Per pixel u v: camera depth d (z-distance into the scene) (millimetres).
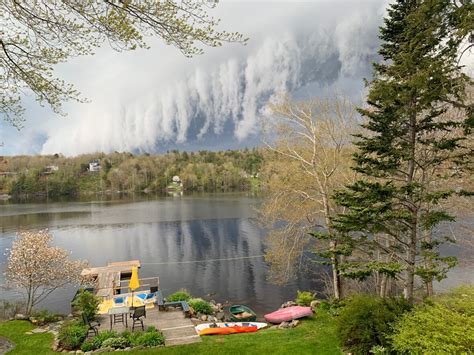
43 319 12984
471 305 8523
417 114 9883
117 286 20250
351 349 9000
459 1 8117
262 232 46656
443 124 9234
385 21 9844
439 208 14023
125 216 63469
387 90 9055
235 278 28000
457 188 13648
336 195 10570
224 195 101125
